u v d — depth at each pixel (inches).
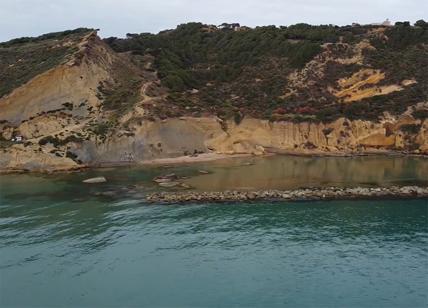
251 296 1573.6
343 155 3718.0
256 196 2559.1
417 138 3786.9
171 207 2416.3
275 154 3774.6
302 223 2190.0
